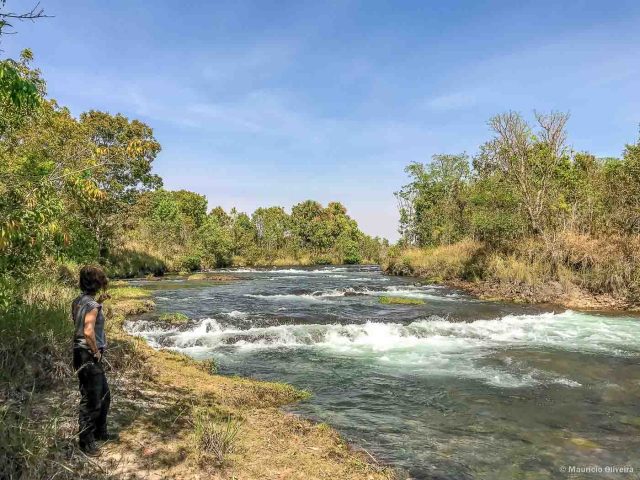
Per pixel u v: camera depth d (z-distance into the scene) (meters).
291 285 28.47
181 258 43.94
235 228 61.72
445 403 7.82
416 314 16.83
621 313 17.80
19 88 5.66
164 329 13.66
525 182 26.19
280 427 6.13
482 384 8.93
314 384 8.83
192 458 4.84
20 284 8.35
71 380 6.34
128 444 4.96
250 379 8.77
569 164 30.02
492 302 20.52
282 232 69.12
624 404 7.82
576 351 11.73
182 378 7.91
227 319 14.91
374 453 5.76
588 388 8.70
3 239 5.45
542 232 24.83
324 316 15.85
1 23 5.29
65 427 4.94
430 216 44.59
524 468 5.48
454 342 12.80
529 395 8.27
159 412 5.99
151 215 52.31
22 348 6.50
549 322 15.82
